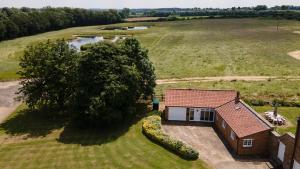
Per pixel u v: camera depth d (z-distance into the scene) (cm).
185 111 4719
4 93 6469
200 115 4722
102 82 4422
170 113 4750
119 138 4162
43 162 3588
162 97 5794
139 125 4556
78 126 4650
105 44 4731
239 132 3756
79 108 4416
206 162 3556
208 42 13500
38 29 18375
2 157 3731
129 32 17688
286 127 4472
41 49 5050
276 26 19550
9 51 11544
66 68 4938
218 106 4631
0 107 5659
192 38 14888
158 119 4562
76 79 4647
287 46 11944
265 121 3828
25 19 17200
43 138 4272
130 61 4853
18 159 3672
